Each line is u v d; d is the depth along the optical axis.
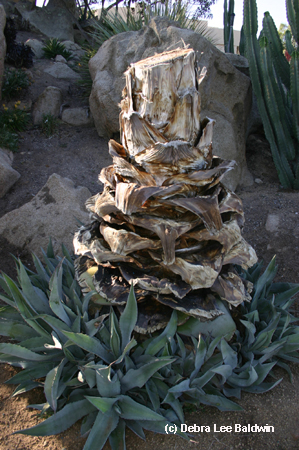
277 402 2.42
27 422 2.33
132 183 1.91
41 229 4.20
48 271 3.17
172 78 1.80
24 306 2.48
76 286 2.79
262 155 6.01
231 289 2.32
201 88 4.80
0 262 4.02
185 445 2.17
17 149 5.96
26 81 7.34
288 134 5.20
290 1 5.23
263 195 5.10
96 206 2.14
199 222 2.08
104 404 1.97
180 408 2.17
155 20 5.30
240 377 2.38
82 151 6.06
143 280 2.11
